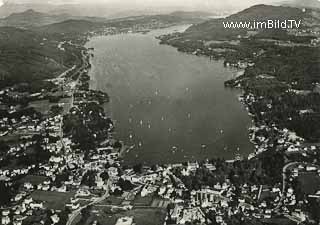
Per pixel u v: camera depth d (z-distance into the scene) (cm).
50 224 18075
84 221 18100
